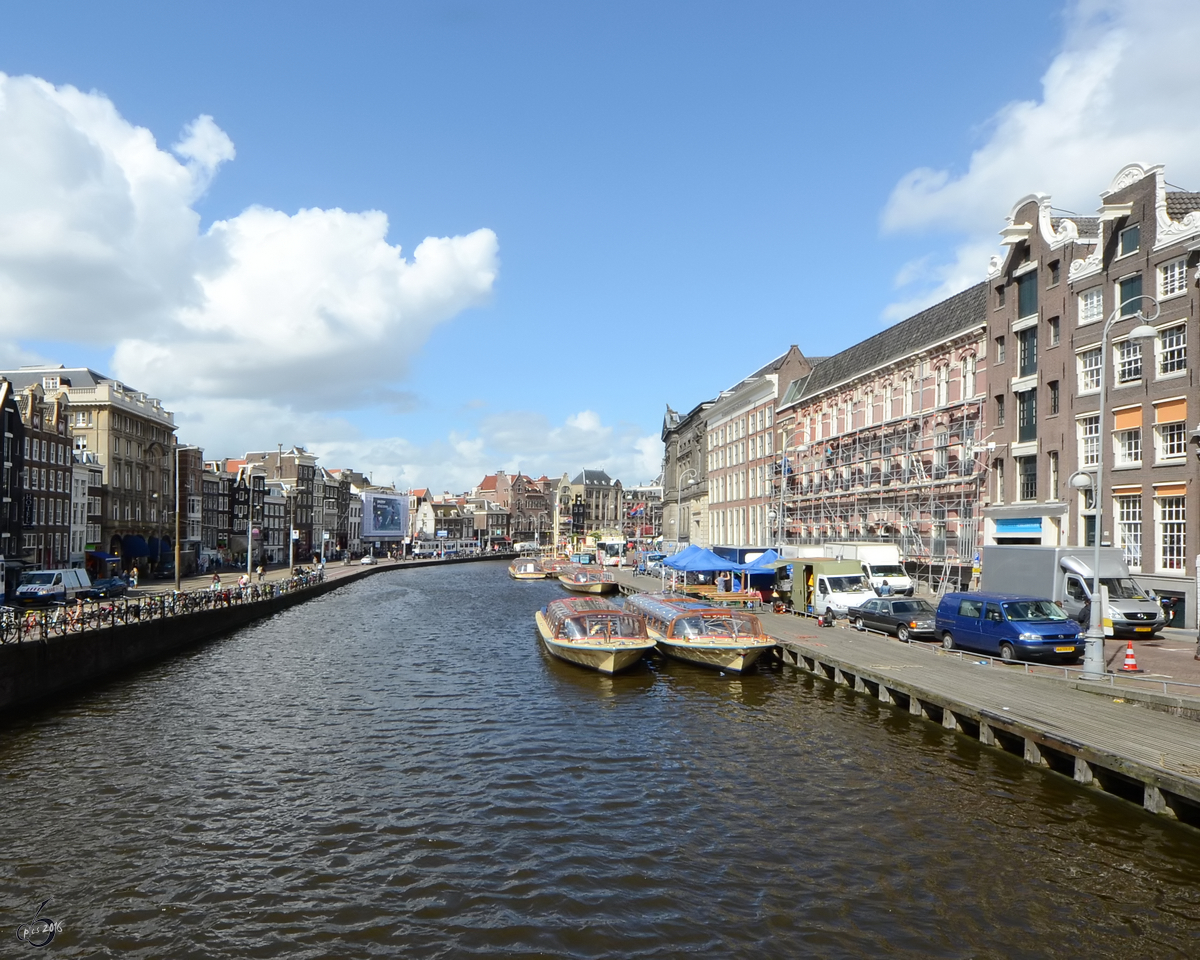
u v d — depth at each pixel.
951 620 26.25
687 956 10.11
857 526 52.28
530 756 18.70
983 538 38.75
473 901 11.62
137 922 11.16
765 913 11.12
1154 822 13.46
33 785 16.92
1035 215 36.16
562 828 14.27
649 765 17.89
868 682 23.59
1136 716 17.03
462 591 76.00
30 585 40.94
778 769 17.38
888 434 48.78
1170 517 28.61
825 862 12.66
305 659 33.69
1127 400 30.38
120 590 50.47
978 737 18.69
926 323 46.88
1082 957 9.89
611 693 25.75
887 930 10.60
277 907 11.54
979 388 40.28
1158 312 27.28
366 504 157.75
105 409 70.38
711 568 42.41
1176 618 27.72
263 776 17.44
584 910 11.30
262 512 110.06
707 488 87.44
